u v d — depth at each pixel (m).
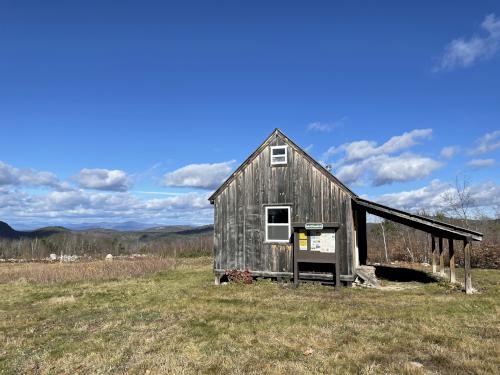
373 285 14.57
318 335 8.32
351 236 14.84
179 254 38.59
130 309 11.61
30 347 8.24
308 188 15.63
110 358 7.30
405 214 14.20
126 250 47.16
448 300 11.83
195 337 8.45
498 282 15.76
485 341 7.68
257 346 7.73
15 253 42.22
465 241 13.49
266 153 16.44
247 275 15.74
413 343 7.63
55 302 13.27
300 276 15.47
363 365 6.52
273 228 16.16
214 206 17.11
